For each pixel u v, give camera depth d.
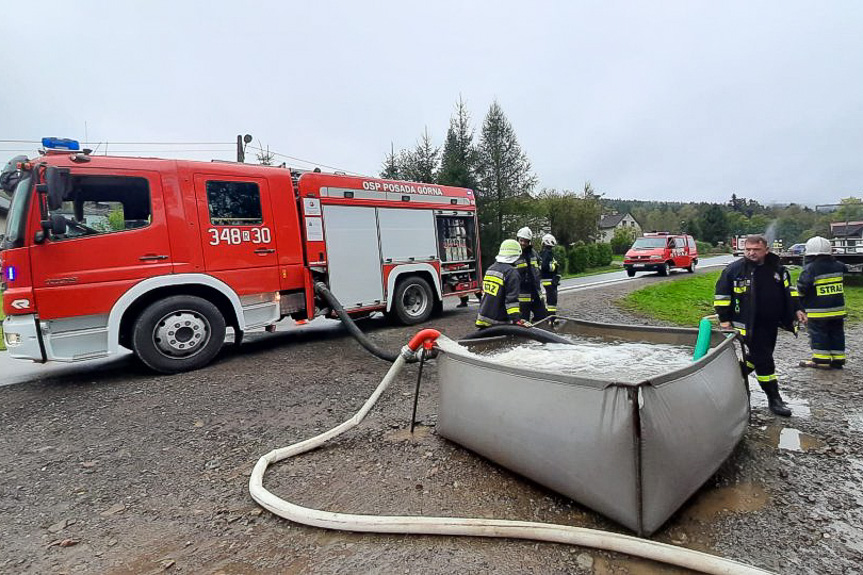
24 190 4.75
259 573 2.01
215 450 3.35
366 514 2.42
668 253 19.47
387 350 6.54
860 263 15.18
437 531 2.21
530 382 2.55
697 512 2.38
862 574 1.91
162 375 5.41
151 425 3.86
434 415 3.88
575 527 2.20
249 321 6.11
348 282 7.31
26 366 6.36
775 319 3.81
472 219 9.83
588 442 2.23
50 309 4.73
